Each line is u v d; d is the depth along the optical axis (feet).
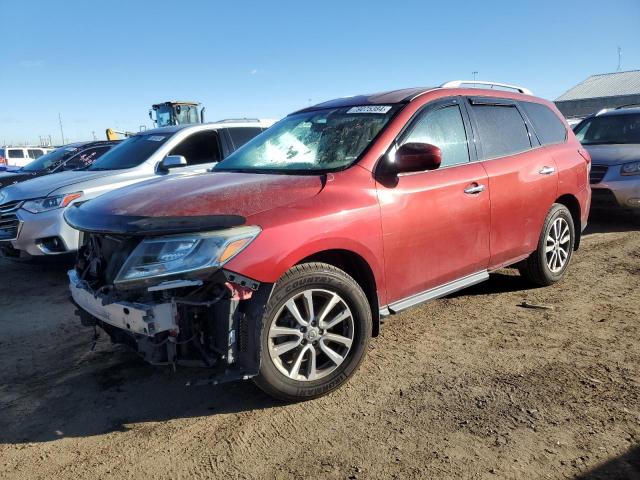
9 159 94.32
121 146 26.00
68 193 20.80
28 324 16.34
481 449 9.11
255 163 13.87
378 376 11.89
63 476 8.91
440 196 12.90
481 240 14.20
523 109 16.85
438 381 11.55
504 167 14.92
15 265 24.71
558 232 17.44
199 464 9.10
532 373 11.73
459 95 14.74
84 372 12.80
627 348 12.82
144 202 10.86
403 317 15.43
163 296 9.68
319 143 13.34
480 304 16.33
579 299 16.46
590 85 139.33
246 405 10.98
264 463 9.04
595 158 27.63
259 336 9.84
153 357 9.80
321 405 10.80
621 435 9.32
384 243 11.71
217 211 10.12
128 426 10.39
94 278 11.18
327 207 10.82
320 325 10.82
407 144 11.92
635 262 20.47
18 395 11.75
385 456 9.05
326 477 8.59
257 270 9.74
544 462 8.70
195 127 25.08
